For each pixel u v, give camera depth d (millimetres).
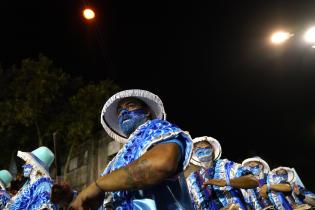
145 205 1638
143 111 2035
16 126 10805
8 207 3904
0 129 10258
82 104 10156
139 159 1541
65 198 1753
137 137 1781
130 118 1997
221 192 4086
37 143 10797
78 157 9117
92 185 1586
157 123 1766
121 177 1524
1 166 10484
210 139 4527
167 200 1663
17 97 10352
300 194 6242
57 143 1906
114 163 1821
